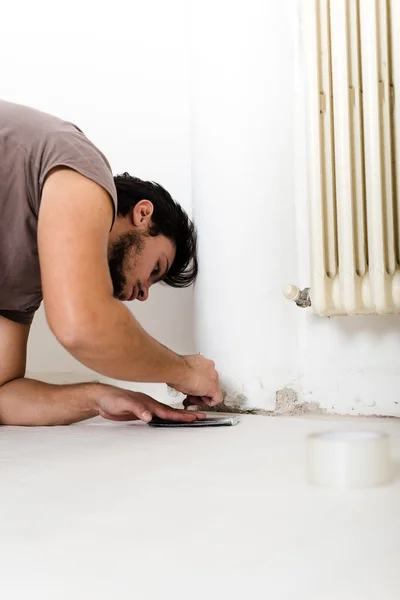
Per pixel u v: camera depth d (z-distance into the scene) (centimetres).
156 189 142
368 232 143
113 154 206
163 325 198
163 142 202
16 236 121
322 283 151
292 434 125
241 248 175
